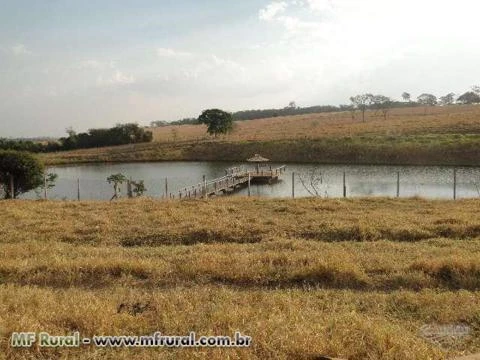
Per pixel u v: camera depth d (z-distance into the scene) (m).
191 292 7.99
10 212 17.83
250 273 9.02
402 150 54.22
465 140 53.72
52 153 82.44
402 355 5.28
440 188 34.72
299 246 11.47
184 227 14.16
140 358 5.29
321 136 71.12
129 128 90.25
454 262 8.96
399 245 11.53
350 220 14.73
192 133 107.69
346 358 5.27
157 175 51.72
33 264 9.75
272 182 41.47
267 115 186.25
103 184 44.06
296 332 5.64
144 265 9.53
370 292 8.28
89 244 13.08
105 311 6.62
